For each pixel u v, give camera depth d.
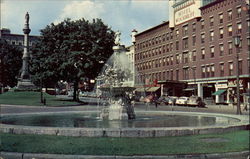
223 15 49.38
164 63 65.44
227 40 48.38
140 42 75.75
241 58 45.66
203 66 53.84
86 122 13.48
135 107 37.28
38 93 49.03
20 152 7.31
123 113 14.92
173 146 7.96
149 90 63.06
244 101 41.38
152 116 17.17
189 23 57.34
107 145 7.98
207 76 52.88
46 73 44.94
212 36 51.88
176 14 61.28
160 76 66.94
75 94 48.53
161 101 49.34
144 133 9.17
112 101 15.20
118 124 12.52
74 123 13.05
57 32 45.62
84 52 42.94
